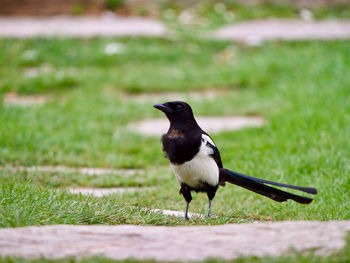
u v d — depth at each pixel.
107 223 6.90
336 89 15.30
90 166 11.98
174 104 7.65
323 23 26.42
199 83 19.55
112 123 15.60
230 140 13.58
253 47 23.33
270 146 11.77
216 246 4.92
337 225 5.13
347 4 28.52
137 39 24.44
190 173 7.66
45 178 10.39
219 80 19.70
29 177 9.95
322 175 9.77
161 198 9.62
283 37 23.89
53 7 28.28
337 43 22.17
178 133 7.59
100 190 10.22
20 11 28.28
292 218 8.25
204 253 4.77
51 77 19.58
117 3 28.11
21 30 25.61
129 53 22.73
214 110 16.78
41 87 18.91
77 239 5.24
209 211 7.92
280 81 18.53
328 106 13.91
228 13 27.39
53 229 5.55
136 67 21.80
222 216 7.73
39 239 5.18
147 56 22.62
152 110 16.92
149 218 7.14
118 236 5.36
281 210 8.65
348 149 10.66
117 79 19.83
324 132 11.76
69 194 8.45
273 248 4.75
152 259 4.63
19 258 4.60
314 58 19.66
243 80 19.45
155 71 21.09
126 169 12.02
